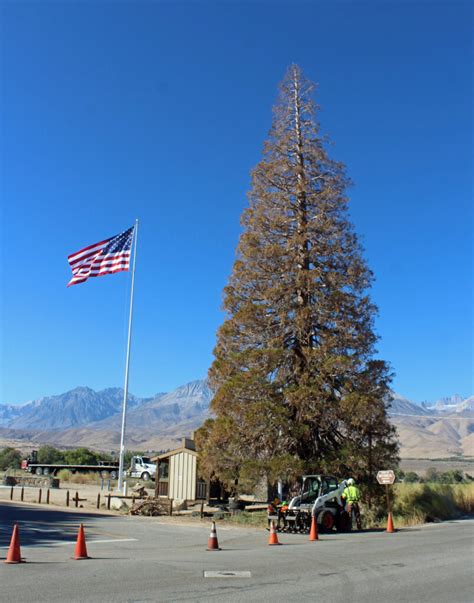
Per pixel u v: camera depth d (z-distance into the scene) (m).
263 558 13.37
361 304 25.30
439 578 10.88
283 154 27.98
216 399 24.19
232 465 23.94
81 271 35.44
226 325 25.62
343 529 20.66
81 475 55.34
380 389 24.05
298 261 25.61
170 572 11.09
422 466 112.00
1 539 15.57
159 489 32.12
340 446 23.80
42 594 8.83
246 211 27.52
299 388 23.09
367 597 9.13
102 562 12.20
